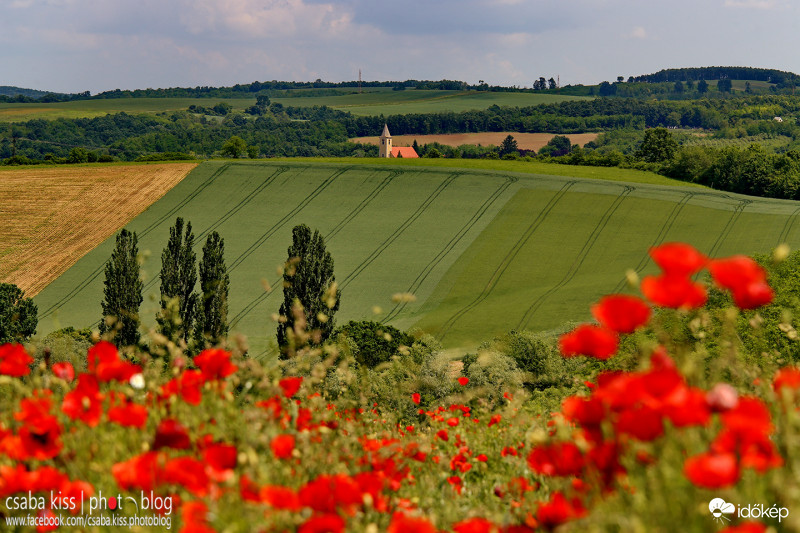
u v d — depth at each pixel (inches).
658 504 145.0
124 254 2689.5
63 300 4050.2
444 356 1841.8
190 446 207.2
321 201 5462.6
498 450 328.8
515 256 4606.3
